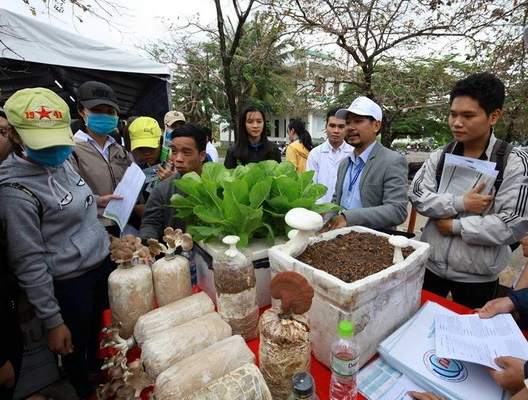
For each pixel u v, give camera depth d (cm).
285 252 89
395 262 86
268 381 71
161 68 437
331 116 277
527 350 76
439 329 86
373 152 171
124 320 91
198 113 578
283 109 659
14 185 114
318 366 84
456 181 145
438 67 428
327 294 75
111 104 201
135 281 90
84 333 147
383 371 80
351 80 474
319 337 82
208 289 110
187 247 97
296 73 527
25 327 162
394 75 442
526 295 95
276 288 68
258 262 102
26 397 170
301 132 428
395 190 156
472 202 136
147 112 580
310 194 117
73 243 134
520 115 441
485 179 134
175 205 118
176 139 163
